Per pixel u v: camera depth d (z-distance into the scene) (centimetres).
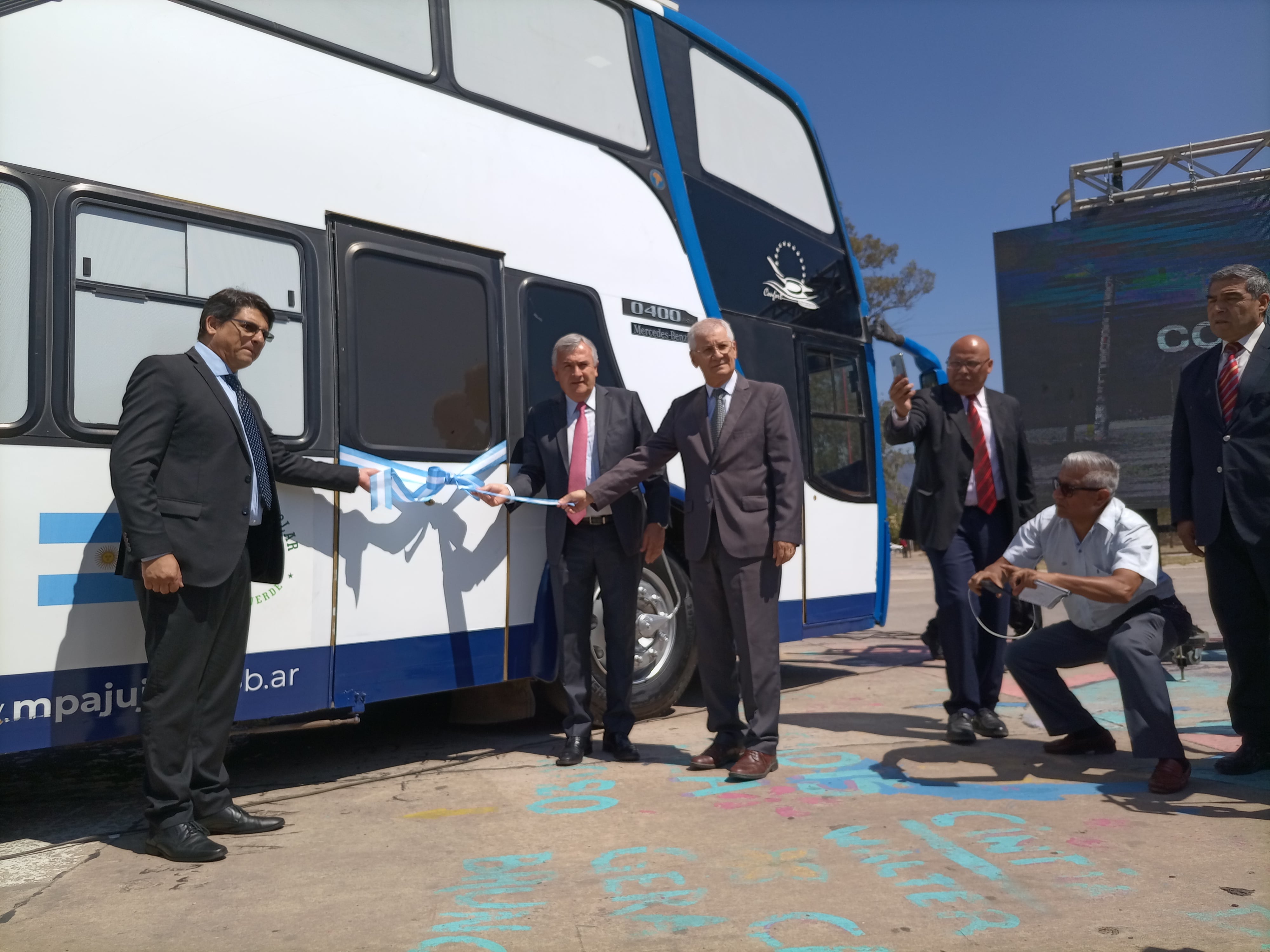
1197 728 478
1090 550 410
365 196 423
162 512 310
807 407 666
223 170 374
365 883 288
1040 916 251
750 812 354
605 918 256
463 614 446
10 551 310
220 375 331
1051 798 366
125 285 343
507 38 500
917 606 1386
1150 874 281
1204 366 398
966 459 477
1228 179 1324
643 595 541
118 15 350
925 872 286
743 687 416
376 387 418
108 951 242
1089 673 667
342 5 426
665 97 591
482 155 476
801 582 644
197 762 337
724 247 616
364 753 485
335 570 398
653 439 441
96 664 327
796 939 240
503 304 477
